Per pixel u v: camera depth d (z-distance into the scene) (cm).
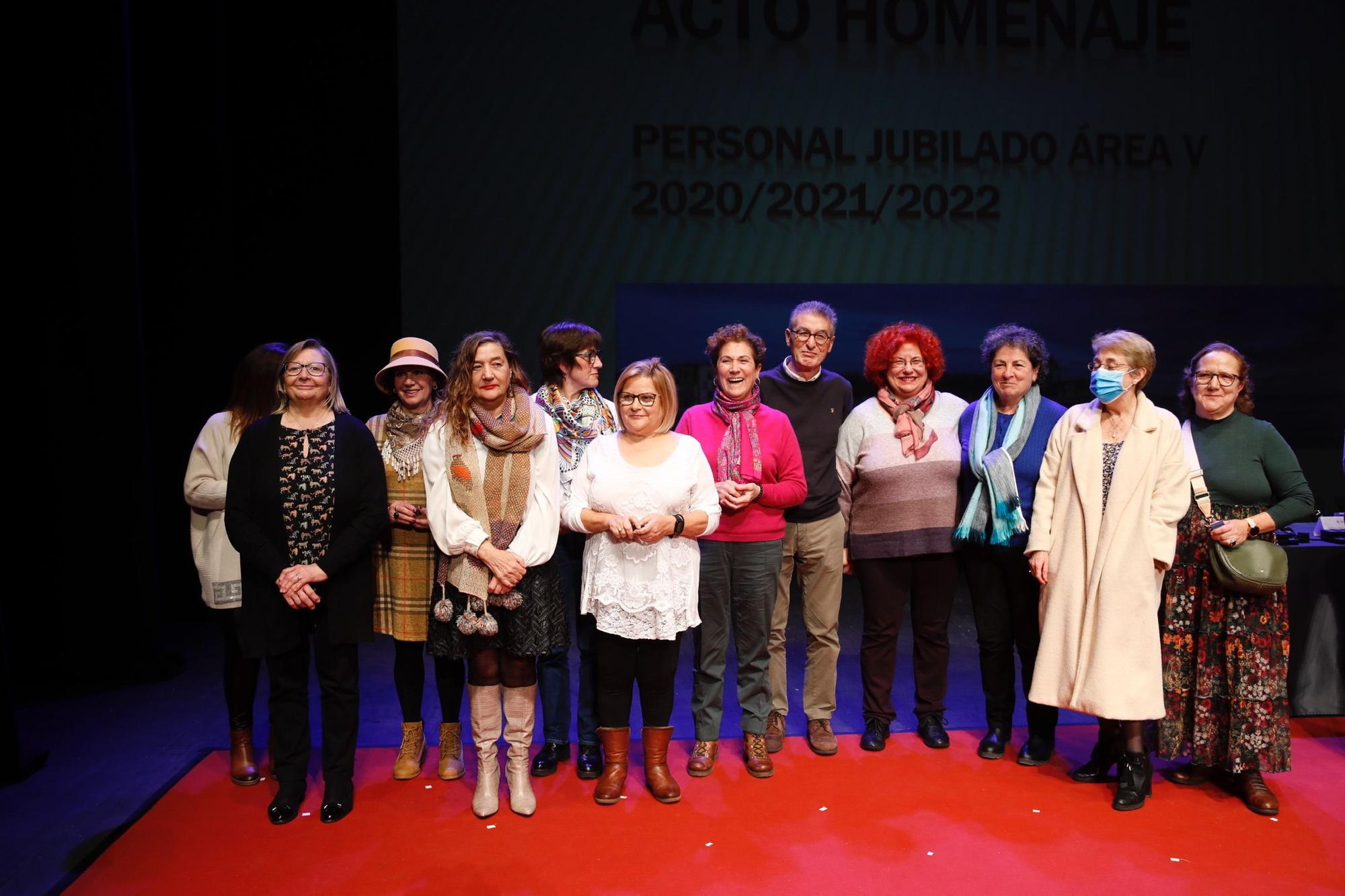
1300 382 678
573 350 319
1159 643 291
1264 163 665
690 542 295
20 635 458
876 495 335
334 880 250
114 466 448
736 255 630
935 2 632
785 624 342
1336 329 677
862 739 344
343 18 595
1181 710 299
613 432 312
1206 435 307
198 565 314
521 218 613
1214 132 661
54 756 348
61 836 281
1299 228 670
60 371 444
